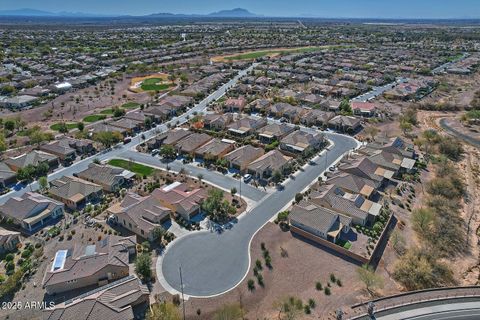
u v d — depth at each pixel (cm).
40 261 6119
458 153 10688
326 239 6606
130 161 10075
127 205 7400
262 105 14662
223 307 5162
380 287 5494
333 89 17688
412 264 5894
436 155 10425
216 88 18512
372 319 4934
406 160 9538
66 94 17438
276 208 7738
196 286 5562
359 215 7081
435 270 5909
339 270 5916
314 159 10188
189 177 9150
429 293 5381
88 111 14975
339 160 10069
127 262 5859
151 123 13150
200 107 15438
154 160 10206
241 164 9375
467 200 8212
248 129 12112
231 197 8169
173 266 5978
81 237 6781
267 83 19025
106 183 8500
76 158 10350
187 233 6869
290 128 12206
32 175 9169
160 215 7100
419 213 7056
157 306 5097
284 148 10756
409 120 13200
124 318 4747
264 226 7094
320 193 7819
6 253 6356
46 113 14212
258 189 8556
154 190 8025
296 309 5062
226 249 6412
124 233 6894
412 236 6831
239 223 7194
